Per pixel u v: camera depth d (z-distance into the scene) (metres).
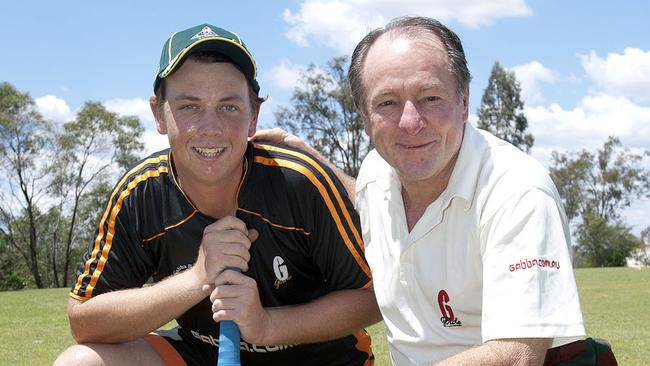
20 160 36.12
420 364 2.61
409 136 2.41
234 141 2.83
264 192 3.03
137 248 3.12
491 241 2.28
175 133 2.83
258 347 3.15
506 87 54.94
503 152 2.41
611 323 8.31
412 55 2.39
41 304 12.96
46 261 40.59
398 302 2.65
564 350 2.42
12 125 34.88
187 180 2.98
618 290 13.57
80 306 3.02
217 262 2.82
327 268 3.14
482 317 2.28
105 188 37.88
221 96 2.79
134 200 3.09
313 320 2.99
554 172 57.56
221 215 3.05
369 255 2.85
